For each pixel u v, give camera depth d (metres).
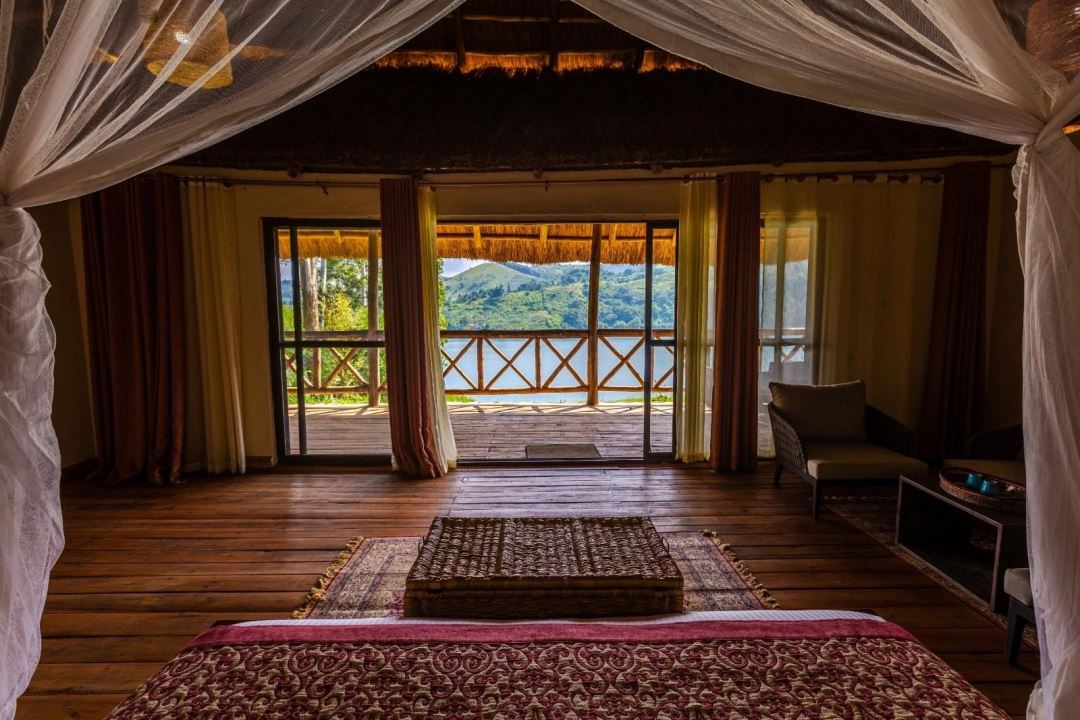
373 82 3.93
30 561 1.39
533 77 3.98
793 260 4.30
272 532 3.16
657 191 4.34
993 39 1.32
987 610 2.32
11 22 1.24
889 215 4.29
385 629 1.60
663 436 5.54
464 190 4.32
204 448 4.33
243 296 4.33
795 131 3.87
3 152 1.32
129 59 1.33
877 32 1.43
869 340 4.34
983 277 4.09
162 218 3.95
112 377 3.99
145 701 1.27
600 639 1.54
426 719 1.22
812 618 1.69
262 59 1.47
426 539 2.18
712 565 2.72
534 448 5.02
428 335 4.27
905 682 1.33
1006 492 2.40
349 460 4.49
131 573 2.67
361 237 4.45
